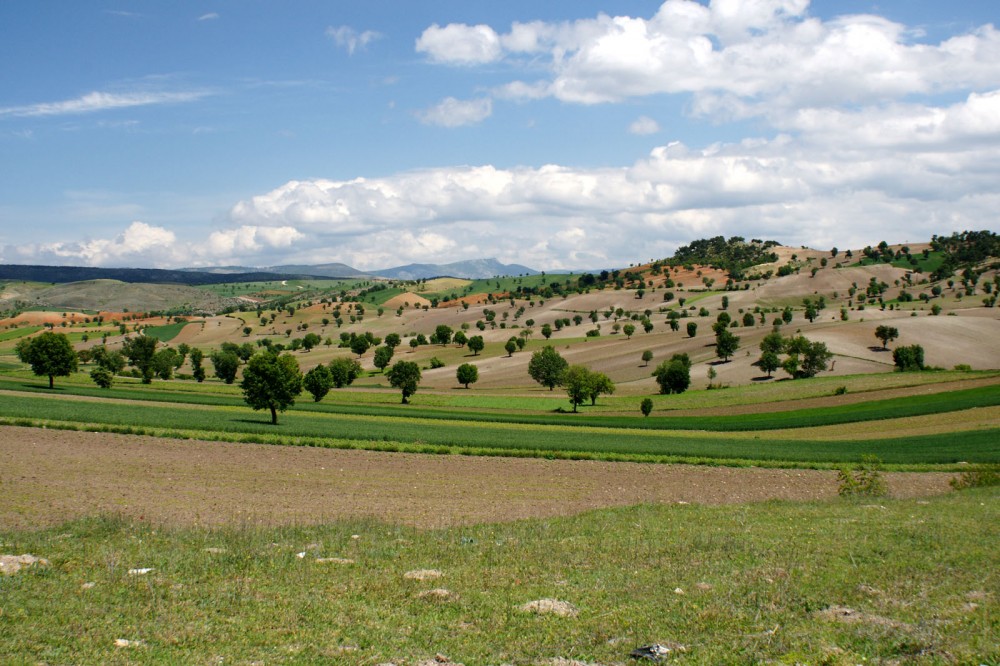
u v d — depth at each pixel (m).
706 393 108.19
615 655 11.76
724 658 11.45
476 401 107.81
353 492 35.81
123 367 150.75
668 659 11.42
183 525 25.23
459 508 32.12
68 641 11.75
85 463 40.47
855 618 13.14
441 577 16.62
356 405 98.44
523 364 152.50
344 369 129.38
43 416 58.28
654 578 16.38
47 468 38.09
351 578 16.36
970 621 12.73
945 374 105.62
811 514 26.62
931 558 17.70
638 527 23.97
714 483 42.72
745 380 120.75
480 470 45.12
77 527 22.27
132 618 13.04
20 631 12.01
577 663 11.40
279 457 47.03
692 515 26.95
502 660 11.60
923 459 52.06
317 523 25.48
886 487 35.97
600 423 79.38
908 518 24.61
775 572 16.66
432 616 13.69
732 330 166.50
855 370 121.19
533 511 31.58
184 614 13.38
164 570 16.66
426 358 167.62
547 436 64.44
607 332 196.12
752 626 12.95
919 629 12.37
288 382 68.62
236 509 29.92
